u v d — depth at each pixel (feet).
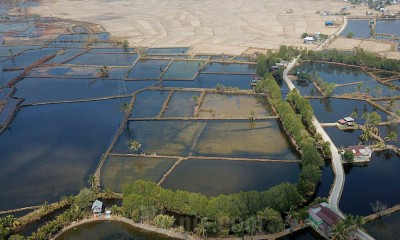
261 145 554.87
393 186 464.24
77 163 532.73
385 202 435.12
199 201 409.49
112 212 426.10
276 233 388.98
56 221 410.11
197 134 590.55
